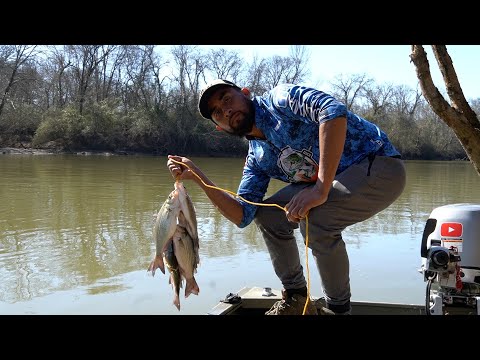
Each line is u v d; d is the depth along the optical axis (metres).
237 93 3.11
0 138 44.19
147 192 17.17
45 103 50.31
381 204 3.06
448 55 3.88
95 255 8.64
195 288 3.04
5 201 14.64
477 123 3.95
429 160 53.47
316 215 2.97
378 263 8.18
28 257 8.52
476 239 3.34
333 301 3.10
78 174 23.42
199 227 11.11
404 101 54.06
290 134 3.06
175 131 47.09
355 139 3.07
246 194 3.46
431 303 3.40
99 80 50.78
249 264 8.02
